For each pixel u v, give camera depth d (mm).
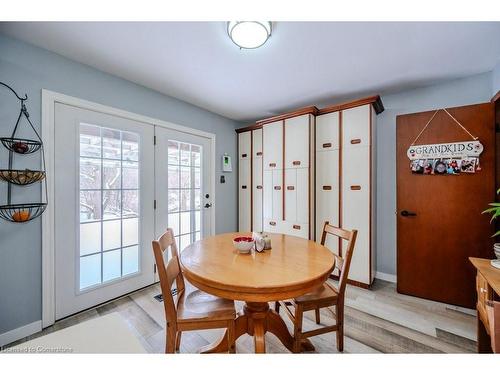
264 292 986
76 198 1922
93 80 2025
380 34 1598
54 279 1798
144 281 2428
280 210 3002
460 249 2117
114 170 2193
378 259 2725
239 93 2646
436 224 2219
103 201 2117
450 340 1620
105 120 2111
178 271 1413
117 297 2201
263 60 1936
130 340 713
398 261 2389
